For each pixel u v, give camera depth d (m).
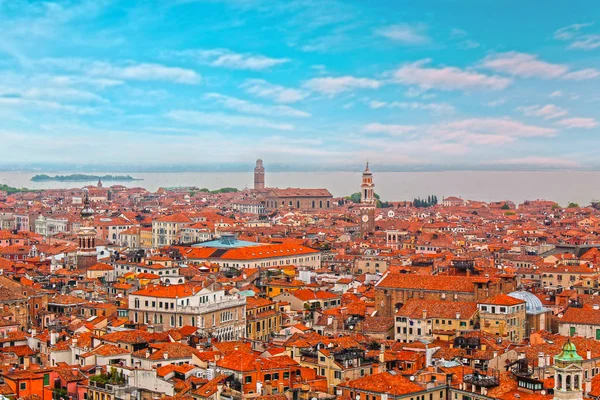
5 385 199.25
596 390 197.00
